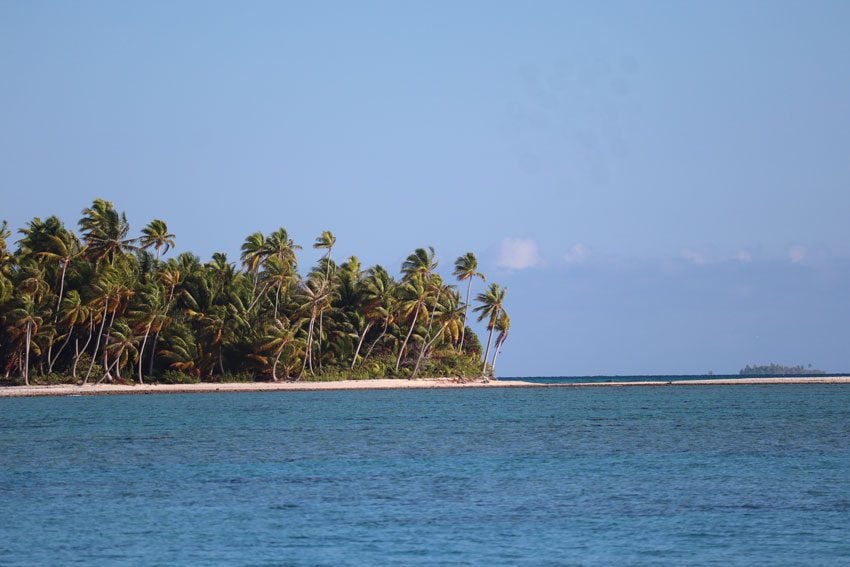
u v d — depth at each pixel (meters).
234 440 178.50
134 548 86.88
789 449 160.50
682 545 87.44
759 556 83.50
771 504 106.06
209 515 101.06
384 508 104.88
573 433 196.38
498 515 101.00
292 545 87.81
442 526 95.56
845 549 85.62
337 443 173.50
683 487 118.62
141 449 162.50
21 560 82.81
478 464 142.12
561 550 85.81
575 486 119.88
